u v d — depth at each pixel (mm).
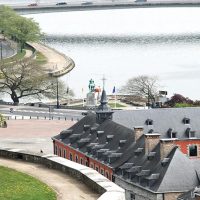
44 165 94188
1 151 100000
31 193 79688
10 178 86875
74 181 85562
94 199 78188
